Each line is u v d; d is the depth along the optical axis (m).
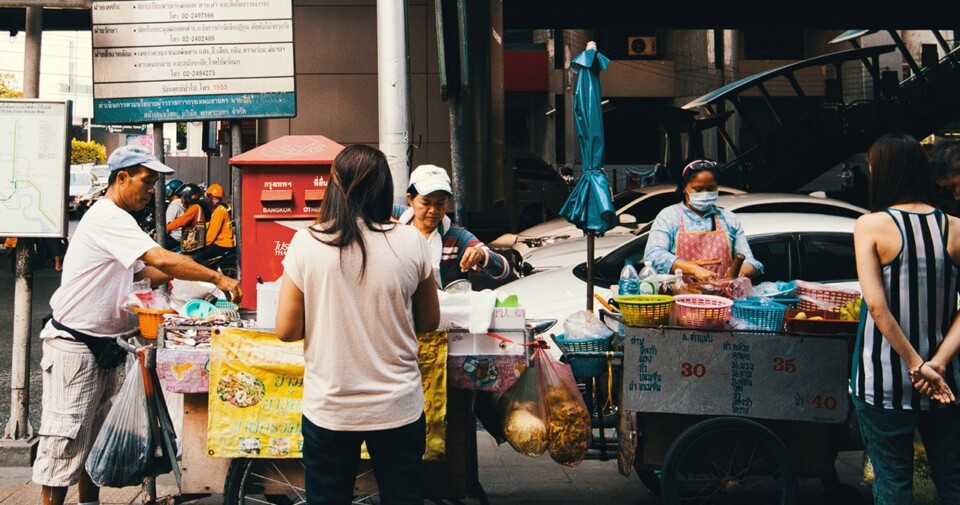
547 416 3.90
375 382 2.94
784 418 3.93
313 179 4.94
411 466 3.03
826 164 22.23
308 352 2.99
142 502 4.57
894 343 3.21
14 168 5.25
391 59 5.30
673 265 4.85
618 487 4.98
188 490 3.86
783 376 3.92
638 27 20.44
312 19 8.84
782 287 4.53
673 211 5.16
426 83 8.98
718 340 3.93
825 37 32.56
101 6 5.37
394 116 5.30
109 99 5.41
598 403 4.29
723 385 3.94
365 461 3.79
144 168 4.02
